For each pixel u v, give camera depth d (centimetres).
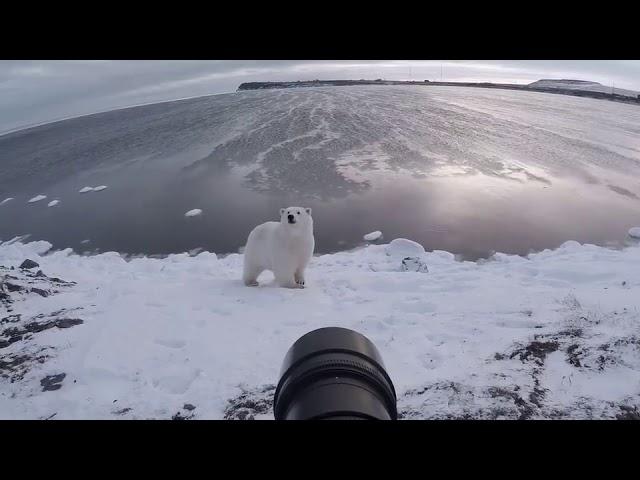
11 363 416
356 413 106
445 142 1736
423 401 328
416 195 1251
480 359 382
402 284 604
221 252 986
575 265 650
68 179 1592
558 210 1134
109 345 434
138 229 1140
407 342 418
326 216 1145
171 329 467
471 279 614
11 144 2189
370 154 1612
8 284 572
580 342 393
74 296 582
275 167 1519
